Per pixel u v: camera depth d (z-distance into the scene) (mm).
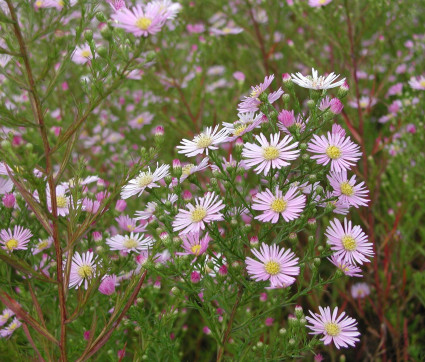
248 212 239
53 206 193
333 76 212
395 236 364
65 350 202
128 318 242
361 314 333
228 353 320
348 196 199
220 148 406
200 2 452
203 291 216
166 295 314
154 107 456
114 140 459
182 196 220
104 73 186
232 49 522
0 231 238
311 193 203
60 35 178
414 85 397
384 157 364
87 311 260
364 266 357
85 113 187
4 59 228
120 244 242
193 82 471
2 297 192
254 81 480
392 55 502
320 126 205
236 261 215
